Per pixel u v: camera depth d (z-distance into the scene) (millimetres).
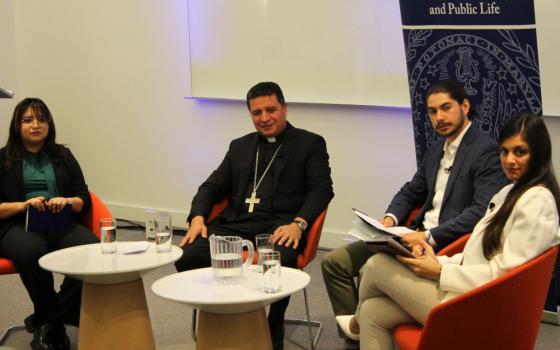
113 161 6359
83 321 2879
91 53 6297
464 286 2164
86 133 6469
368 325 2418
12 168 3584
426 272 2246
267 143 3662
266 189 3572
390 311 2385
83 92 6406
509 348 2053
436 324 1974
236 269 2488
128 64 6105
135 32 6016
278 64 5199
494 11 3529
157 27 5883
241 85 5426
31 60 6621
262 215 3514
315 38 5000
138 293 2900
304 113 5168
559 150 4094
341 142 5047
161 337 3541
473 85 3641
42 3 6477
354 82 4891
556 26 3969
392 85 4746
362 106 4910
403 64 4684
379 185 4949
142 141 6148
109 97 6270
